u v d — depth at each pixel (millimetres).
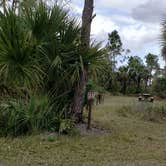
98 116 13281
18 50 8148
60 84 9031
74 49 8961
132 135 9234
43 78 8812
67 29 9031
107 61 9367
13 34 8227
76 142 7754
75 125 9180
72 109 9352
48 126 8344
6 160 6113
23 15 8883
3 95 8547
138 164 6398
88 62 9000
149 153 7289
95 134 8867
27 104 8188
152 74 51188
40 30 8789
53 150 6961
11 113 8008
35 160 6203
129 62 53281
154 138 9094
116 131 9641
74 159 6438
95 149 7297
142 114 13875
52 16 8883
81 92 9250
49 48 8727
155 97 30531
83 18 9242
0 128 8008
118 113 14578
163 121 13203
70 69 8883
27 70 8242
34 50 8539
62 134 8305
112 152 7168
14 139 7621
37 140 7590
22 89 8477
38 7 8961
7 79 8250
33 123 8102
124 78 48500
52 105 8672
